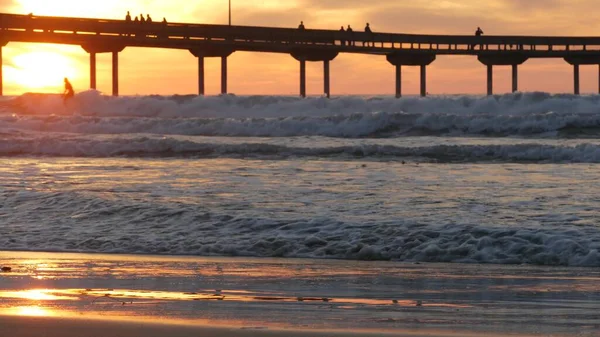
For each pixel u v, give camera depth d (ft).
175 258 81.41
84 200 109.40
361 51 394.52
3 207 107.86
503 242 83.76
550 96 300.40
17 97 313.73
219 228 93.81
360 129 238.07
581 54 409.90
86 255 82.94
